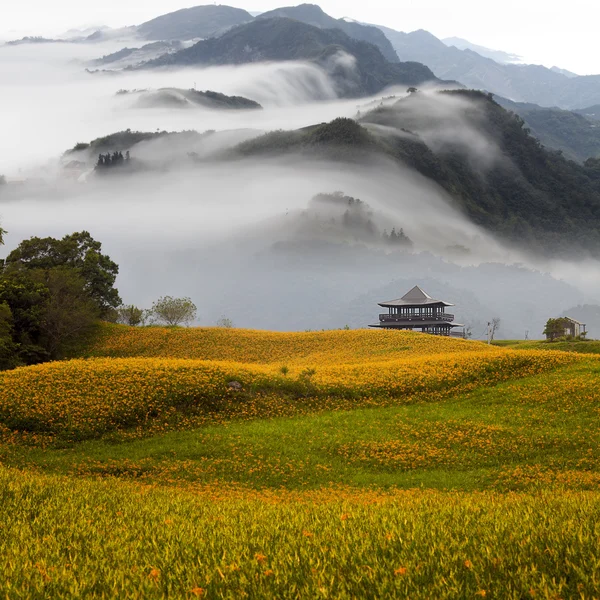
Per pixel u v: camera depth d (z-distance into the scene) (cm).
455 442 3212
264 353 6656
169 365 4172
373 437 3312
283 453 3109
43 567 1212
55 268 7531
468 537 1290
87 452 3159
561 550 1187
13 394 3625
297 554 1227
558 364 4525
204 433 3378
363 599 1016
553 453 3006
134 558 1280
